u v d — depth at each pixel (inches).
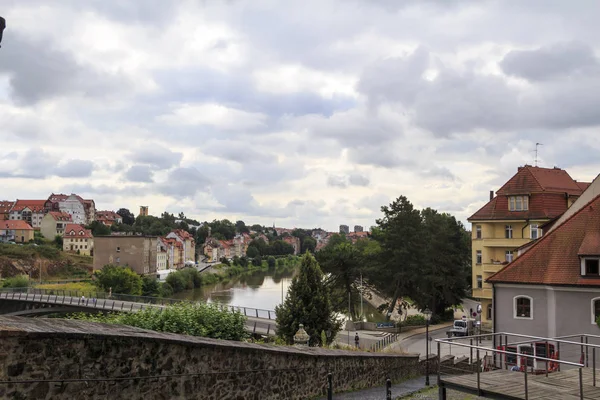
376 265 2464.3
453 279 2564.0
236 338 807.7
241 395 465.1
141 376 362.3
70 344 315.9
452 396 689.0
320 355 614.2
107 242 5221.5
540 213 2031.3
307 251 1560.0
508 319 1119.6
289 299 1528.1
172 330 748.0
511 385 474.0
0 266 5162.4
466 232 3437.5
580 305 1042.7
